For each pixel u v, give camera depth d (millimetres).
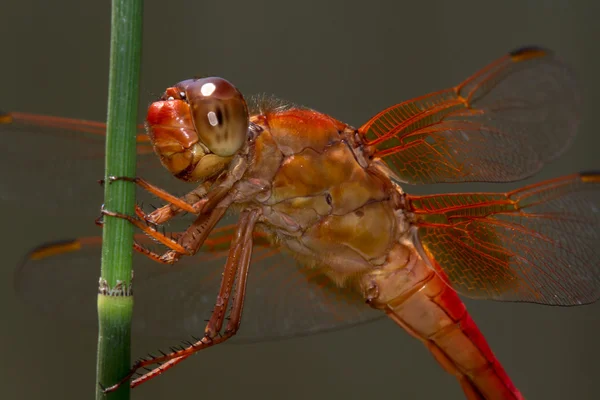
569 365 310
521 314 312
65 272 281
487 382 283
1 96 313
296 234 277
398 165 278
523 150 272
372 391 315
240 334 284
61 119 279
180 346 273
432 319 282
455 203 280
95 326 281
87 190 280
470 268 279
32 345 309
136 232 284
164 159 270
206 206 272
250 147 274
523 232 277
